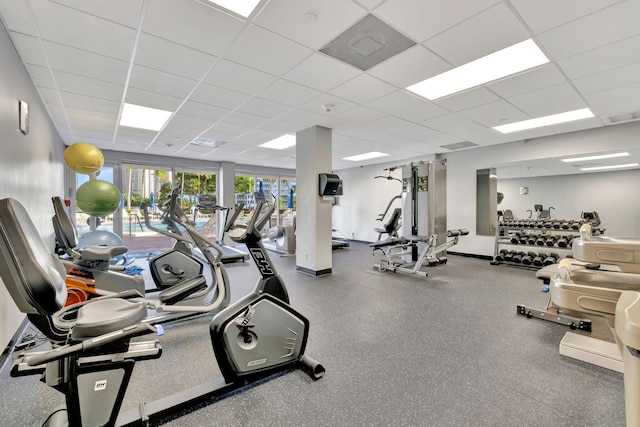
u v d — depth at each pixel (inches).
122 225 288.2
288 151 282.0
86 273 113.2
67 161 156.1
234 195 348.5
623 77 119.6
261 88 132.0
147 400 72.4
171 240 330.3
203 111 163.6
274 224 402.0
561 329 113.1
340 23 85.6
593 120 178.4
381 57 104.7
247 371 73.9
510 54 103.0
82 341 48.6
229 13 81.0
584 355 89.0
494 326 116.5
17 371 47.9
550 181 332.5
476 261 256.2
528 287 173.5
